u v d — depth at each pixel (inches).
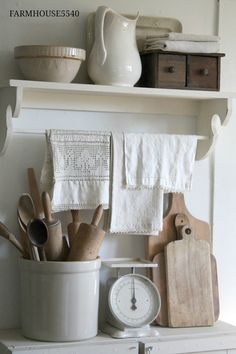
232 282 105.5
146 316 92.9
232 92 95.8
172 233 99.5
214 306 100.4
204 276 99.0
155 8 99.0
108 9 89.8
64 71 86.4
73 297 86.5
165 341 89.7
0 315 92.5
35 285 86.7
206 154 98.7
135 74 91.3
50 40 93.2
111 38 90.2
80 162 90.0
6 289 92.7
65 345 85.7
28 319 87.5
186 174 95.3
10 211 92.4
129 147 92.4
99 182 91.0
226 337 93.0
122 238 98.6
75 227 91.2
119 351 87.2
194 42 93.1
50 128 94.0
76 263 86.1
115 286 92.6
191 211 103.2
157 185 93.6
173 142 94.7
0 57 91.0
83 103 94.9
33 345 84.9
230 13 103.8
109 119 97.3
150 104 98.9
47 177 89.5
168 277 97.3
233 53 104.3
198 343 91.1
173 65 92.7
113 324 92.7
